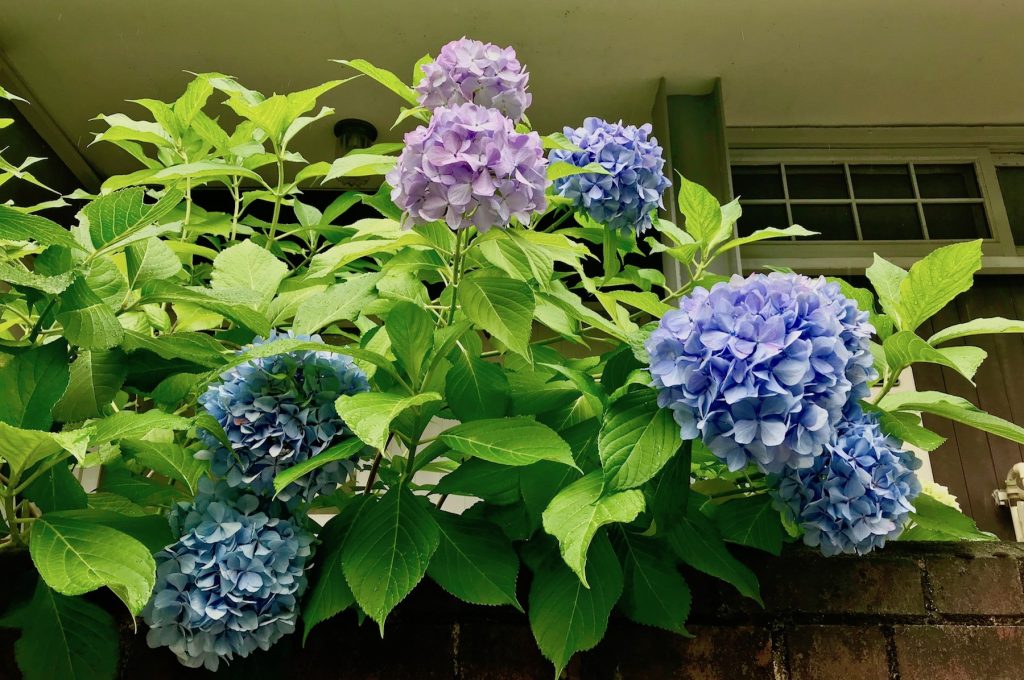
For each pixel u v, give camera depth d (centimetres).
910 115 261
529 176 70
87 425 73
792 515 77
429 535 67
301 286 101
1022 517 214
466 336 93
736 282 73
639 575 74
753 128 262
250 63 225
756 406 64
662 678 73
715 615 75
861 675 74
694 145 236
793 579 77
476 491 78
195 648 63
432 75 90
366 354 69
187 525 67
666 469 72
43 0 202
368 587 64
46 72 224
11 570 69
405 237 80
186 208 119
